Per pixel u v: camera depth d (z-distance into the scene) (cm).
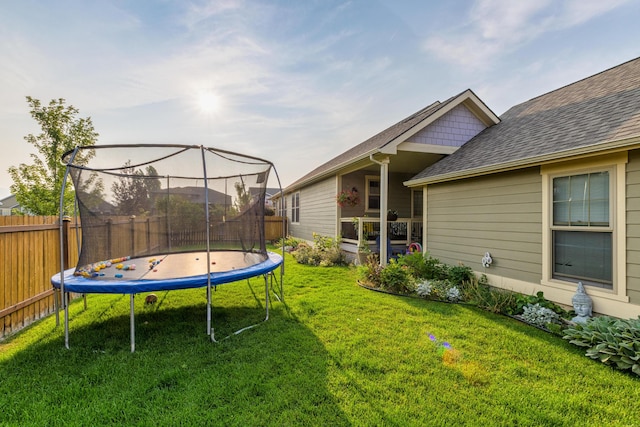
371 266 660
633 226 370
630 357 292
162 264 468
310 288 608
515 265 518
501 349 336
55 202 947
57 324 402
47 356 318
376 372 286
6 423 217
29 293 411
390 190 1120
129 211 466
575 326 371
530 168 494
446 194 671
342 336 365
